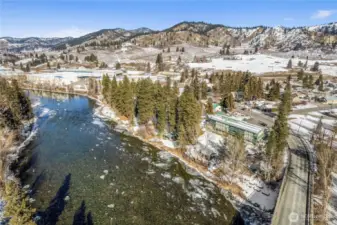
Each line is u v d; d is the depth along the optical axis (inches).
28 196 1225.4
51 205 1169.4
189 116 1777.8
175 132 1987.0
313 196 1190.9
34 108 2883.9
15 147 1756.9
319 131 1888.5
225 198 1269.7
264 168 1504.7
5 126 1823.3
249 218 1119.0
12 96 2122.3
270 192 1299.2
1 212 946.1
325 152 1341.0
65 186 1330.0
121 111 2476.6
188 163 1626.5
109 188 1326.3
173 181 1419.8
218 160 1620.3
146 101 2113.7
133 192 1300.4
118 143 1934.1
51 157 1659.7
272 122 2342.5
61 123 2374.5
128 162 1628.9
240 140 1550.2
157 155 1743.4
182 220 1103.6
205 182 1416.1
